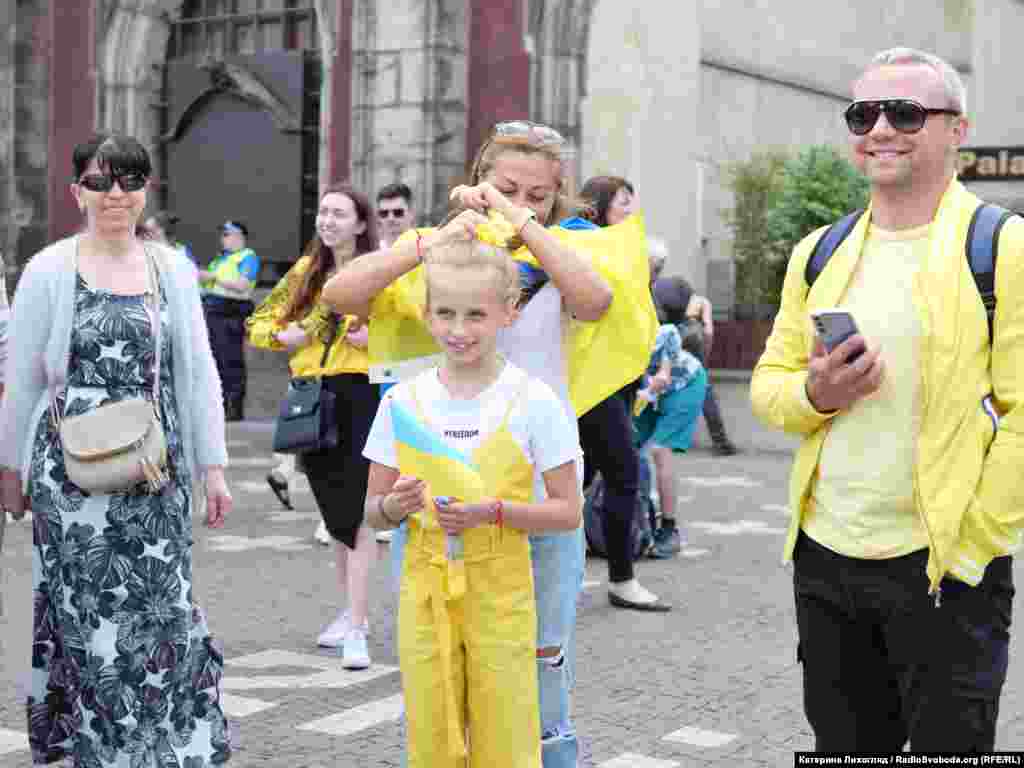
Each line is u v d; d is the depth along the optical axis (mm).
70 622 3756
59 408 3764
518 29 14438
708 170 17359
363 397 5641
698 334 9891
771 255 17359
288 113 16062
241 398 15031
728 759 4430
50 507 3740
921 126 2773
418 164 14414
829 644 2910
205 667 3879
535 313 3381
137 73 17047
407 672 3094
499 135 3492
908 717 2805
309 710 4891
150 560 3752
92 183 3750
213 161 16812
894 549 2771
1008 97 23328
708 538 8859
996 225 2754
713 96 17438
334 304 3381
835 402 2805
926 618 2750
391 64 14570
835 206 16844
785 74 18734
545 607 3275
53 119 17625
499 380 3121
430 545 3055
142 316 3797
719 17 17375
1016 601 6961
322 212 5801
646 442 8180
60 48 17484
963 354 2723
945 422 2729
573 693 5199
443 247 3061
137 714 3732
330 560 7863
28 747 4398
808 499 2934
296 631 6141
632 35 15438
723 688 5301
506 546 3049
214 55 16953
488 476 3049
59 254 3797
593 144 14891
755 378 3080
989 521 2693
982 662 2744
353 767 4262
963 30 22422
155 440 3686
